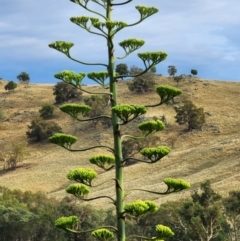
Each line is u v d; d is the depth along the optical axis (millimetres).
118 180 15633
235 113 159500
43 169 140250
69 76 16938
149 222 81188
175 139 143125
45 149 155750
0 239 85812
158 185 116125
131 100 177125
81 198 16094
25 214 86562
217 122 153125
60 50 16922
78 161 142125
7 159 150000
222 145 133875
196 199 87375
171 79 197125
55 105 186125
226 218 82875
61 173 135875
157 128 16531
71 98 186375
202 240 73938
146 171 126938
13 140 165875
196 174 120250
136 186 118625
